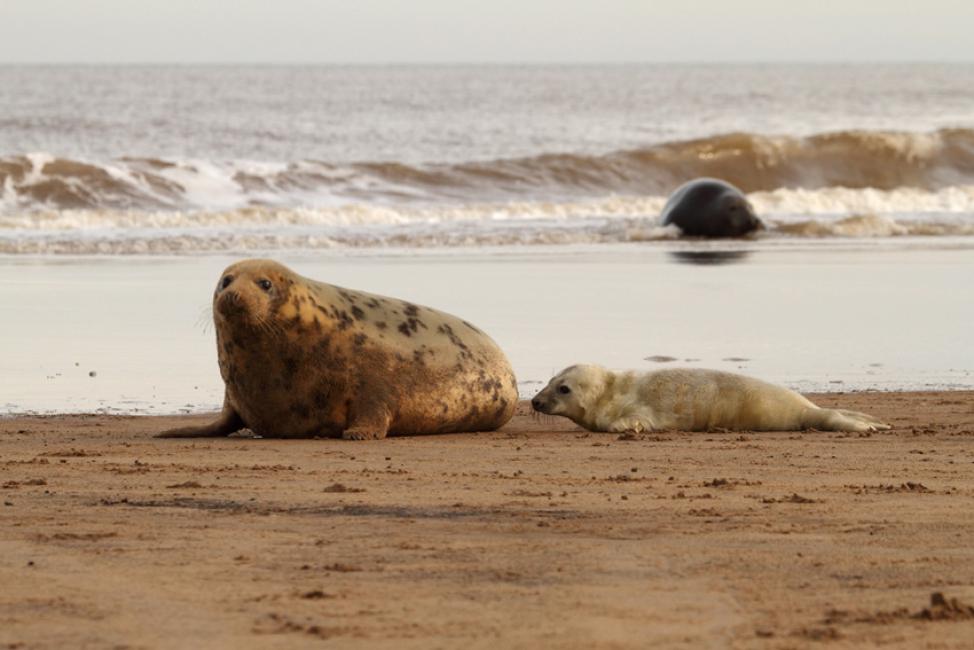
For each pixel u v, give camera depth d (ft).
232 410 79.46
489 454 70.44
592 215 267.18
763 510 53.16
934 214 273.75
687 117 574.56
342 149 372.79
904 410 90.22
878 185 331.57
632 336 125.49
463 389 80.79
